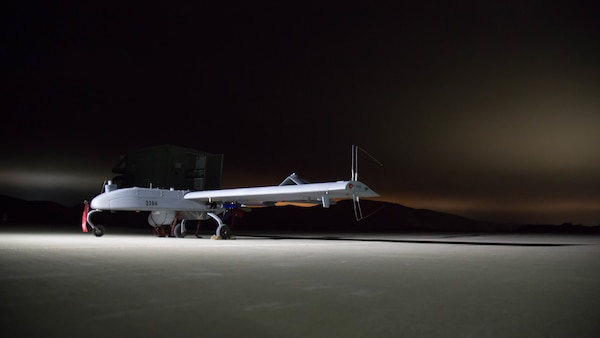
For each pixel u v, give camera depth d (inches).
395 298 224.8
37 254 432.8
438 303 213.9
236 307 197.3
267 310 192.7
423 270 345.7
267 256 448.1
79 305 195.8
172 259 401.1
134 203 797.2
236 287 249.4
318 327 167.5
